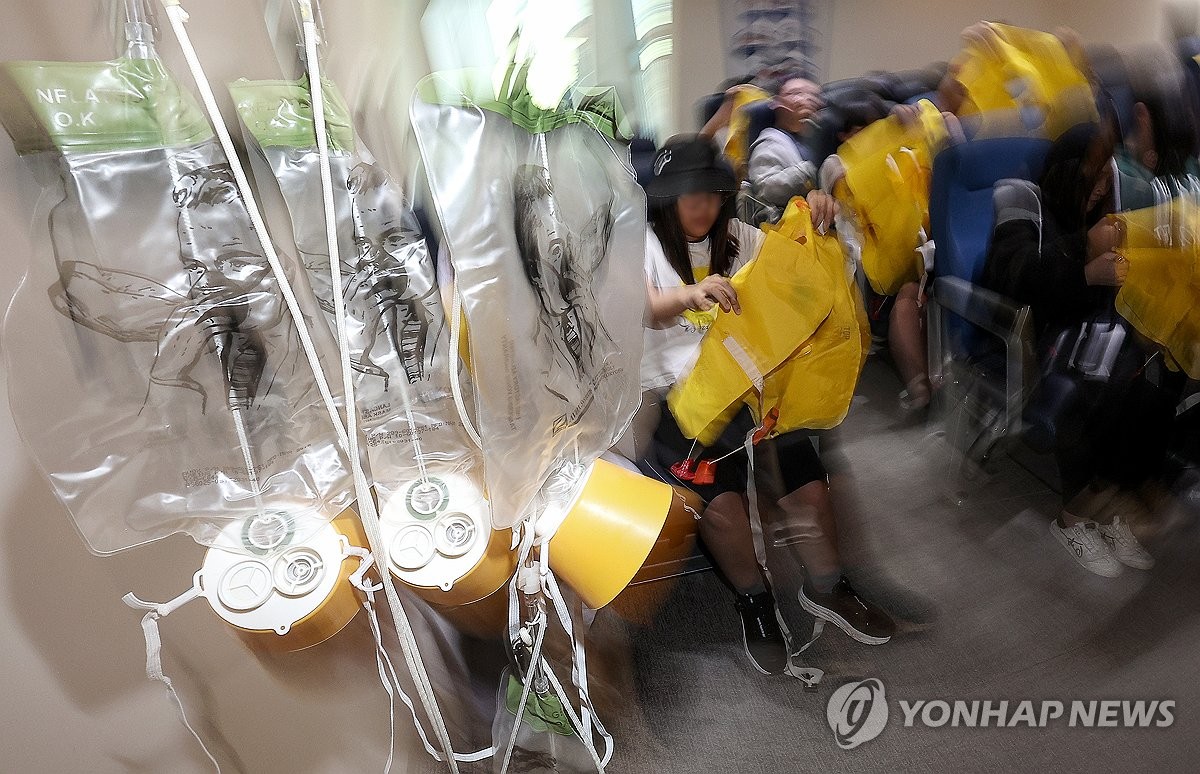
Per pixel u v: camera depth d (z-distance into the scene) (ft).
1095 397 3.15
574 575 1.54
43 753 1.40
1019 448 3.32
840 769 2.14
